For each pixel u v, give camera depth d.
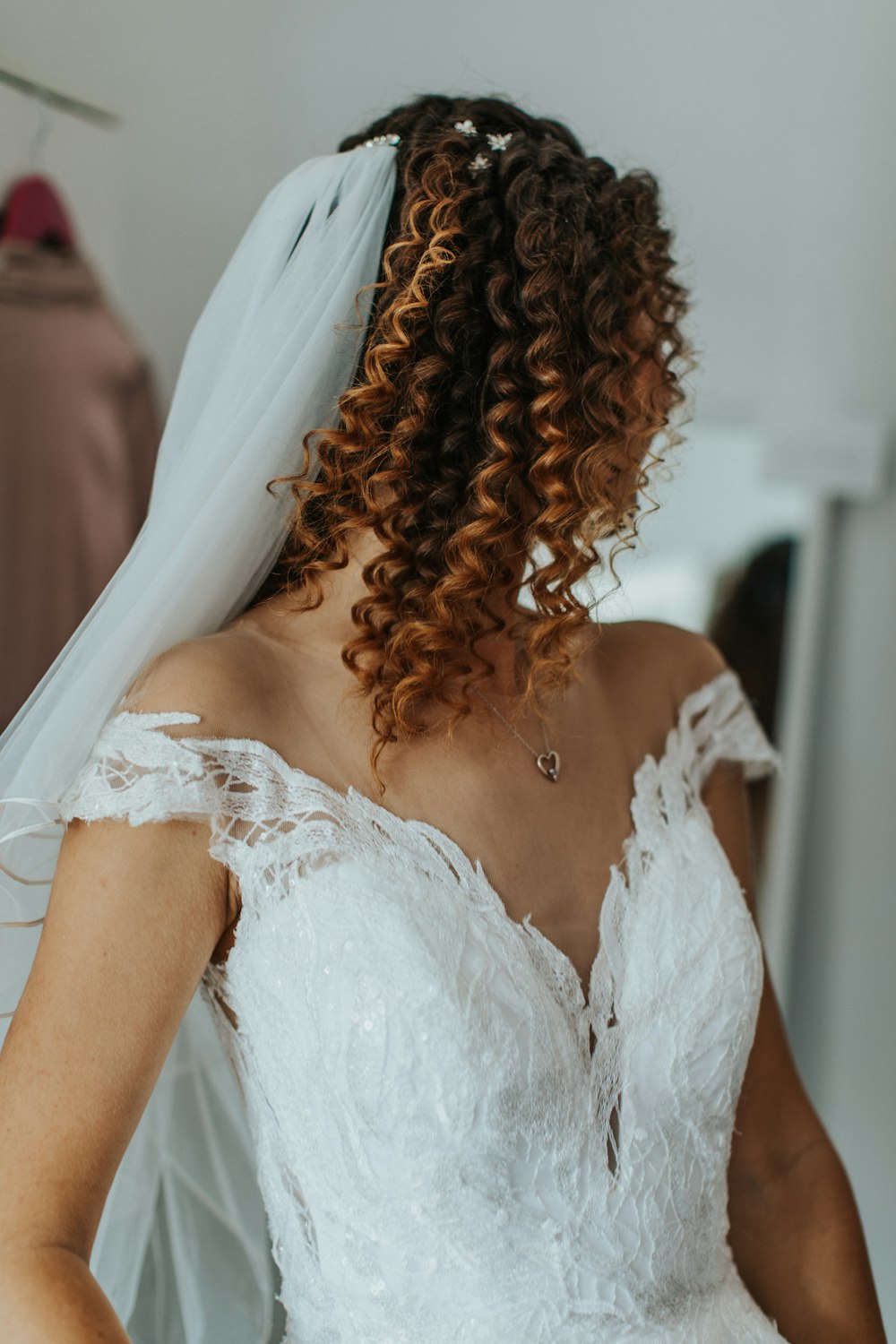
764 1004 1.40
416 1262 1.02
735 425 2.20
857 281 2.19
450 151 1.14
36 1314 0.85
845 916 2.31
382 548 1.16
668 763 1.36
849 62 2.15
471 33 2.07
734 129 2.16
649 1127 1.11
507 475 1.10
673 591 2.21
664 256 1.26
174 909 1.00
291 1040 1.03
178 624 1.13
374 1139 1.01
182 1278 1.34
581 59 2.11
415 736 1.15
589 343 1.14
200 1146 1.35
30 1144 0.92
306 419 1.14
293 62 2.01
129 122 1.93
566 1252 1.04
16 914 1.10
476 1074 1.01
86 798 0.99
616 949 1.15
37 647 1.70
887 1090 2.31
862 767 2.28
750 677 2.22
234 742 1.04
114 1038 0.95
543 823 1.18
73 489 1.72
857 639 2.26
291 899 1.03
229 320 1.20
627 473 1.25
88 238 1.74
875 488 2.18
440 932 1.03
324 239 1.14
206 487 1.11
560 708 1.29
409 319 1.10
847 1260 1.33
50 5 1.87
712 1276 1.17
